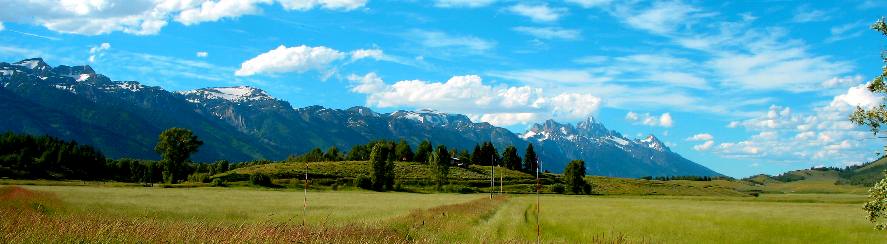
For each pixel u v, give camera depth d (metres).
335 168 190.62
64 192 85.31
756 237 42.31
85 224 24.36
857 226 50.44
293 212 55.66
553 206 83.12
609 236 40.22
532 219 55.59
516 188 179.75
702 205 95.62
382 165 159.62
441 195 134.25
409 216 43.69
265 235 23.86
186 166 161.88
